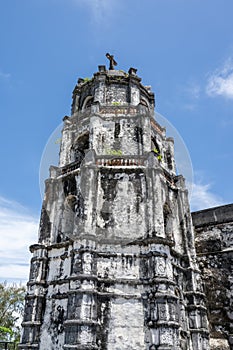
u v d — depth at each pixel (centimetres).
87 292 1410
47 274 1703
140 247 1595
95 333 1362
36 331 1538
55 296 1584
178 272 1783
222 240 2219
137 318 1422
